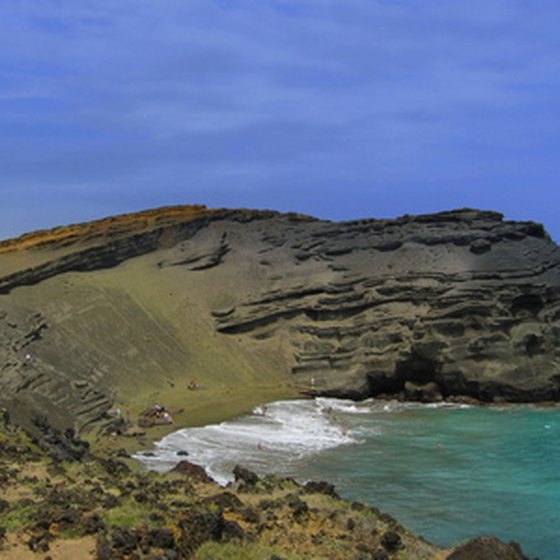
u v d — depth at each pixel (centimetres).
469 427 5278
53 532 1770
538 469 4122
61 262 6869
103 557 1628
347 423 5419
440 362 6272
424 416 5694
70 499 2038
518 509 3388
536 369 6159
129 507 2002
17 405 4266
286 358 6962
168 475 2781
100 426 4719
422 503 3469
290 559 1775
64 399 4809
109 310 6600
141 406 5478
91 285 6862
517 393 6097
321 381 6544
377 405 6228
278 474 3950
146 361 6275
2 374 4759
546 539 2994
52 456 2967
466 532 3061
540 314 6581
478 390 6166
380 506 3422
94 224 7956
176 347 6688
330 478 3903
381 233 8231
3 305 5881
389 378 6519
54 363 5466
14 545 1683
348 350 6781
